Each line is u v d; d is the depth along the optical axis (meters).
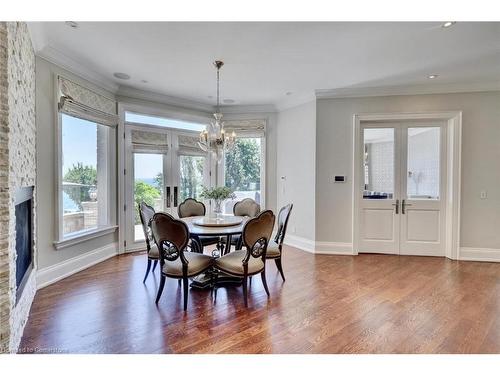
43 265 3.13
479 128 4.09
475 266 3.87
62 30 2.69
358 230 4.53
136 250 4.63
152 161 4.83
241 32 2.73
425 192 4.42
